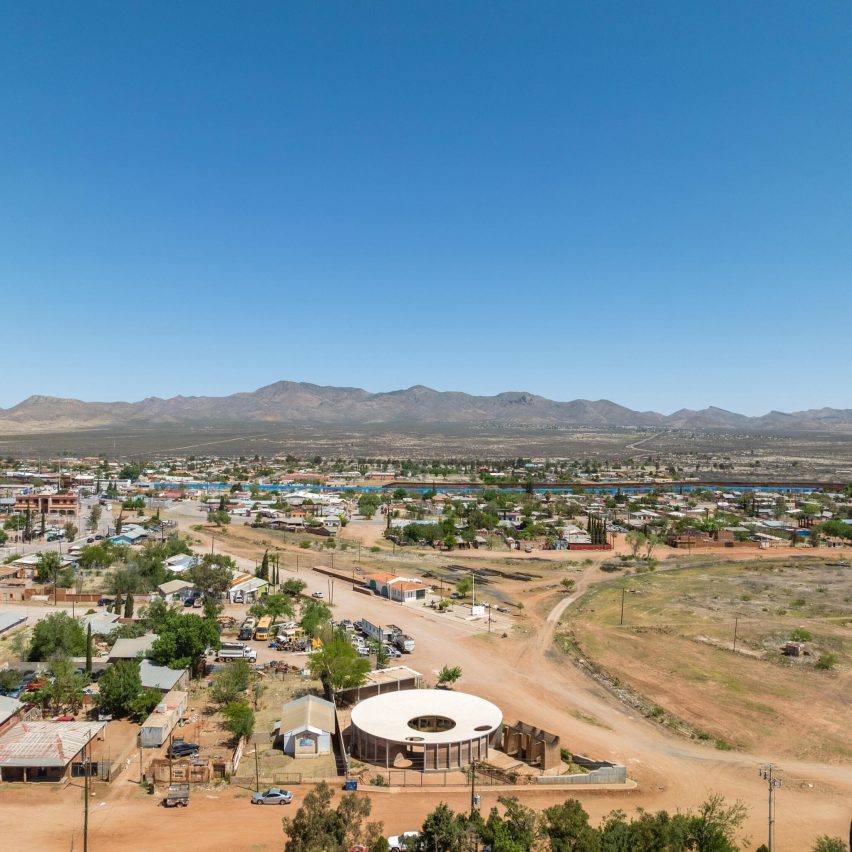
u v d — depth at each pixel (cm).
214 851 5288
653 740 7925
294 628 11656
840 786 6888
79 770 6538
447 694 8269
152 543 18550
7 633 11212
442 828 4803
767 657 10856
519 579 16850
